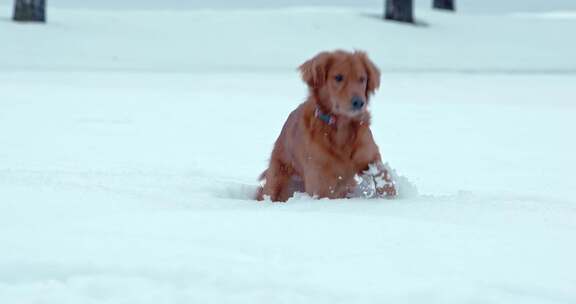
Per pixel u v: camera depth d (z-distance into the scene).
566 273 4.84
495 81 27.08
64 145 12.23
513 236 5.64
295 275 4.72
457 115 17.45
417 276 4.74
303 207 6.87
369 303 4.38
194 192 8.14
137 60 31.44
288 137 8.38
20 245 5.16
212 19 40.72
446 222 6.16
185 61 31.88
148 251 5.07
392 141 13.70
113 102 18.67
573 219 6.48
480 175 10.55
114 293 4.54
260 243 5.33
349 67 7.68
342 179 7.87
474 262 5.00
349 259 5.02
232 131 14.66
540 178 10.31
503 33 41.81
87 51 32.25
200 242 5.37
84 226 5.68
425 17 44.03
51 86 21.92
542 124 16.06
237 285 4.60
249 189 8.98
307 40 36.94
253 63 32.12
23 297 4.47
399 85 25.25
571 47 39.22
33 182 7.43
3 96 18.88
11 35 33.09
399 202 7.05
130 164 10.53
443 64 33.44
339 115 7.66
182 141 13.29
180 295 4.46
